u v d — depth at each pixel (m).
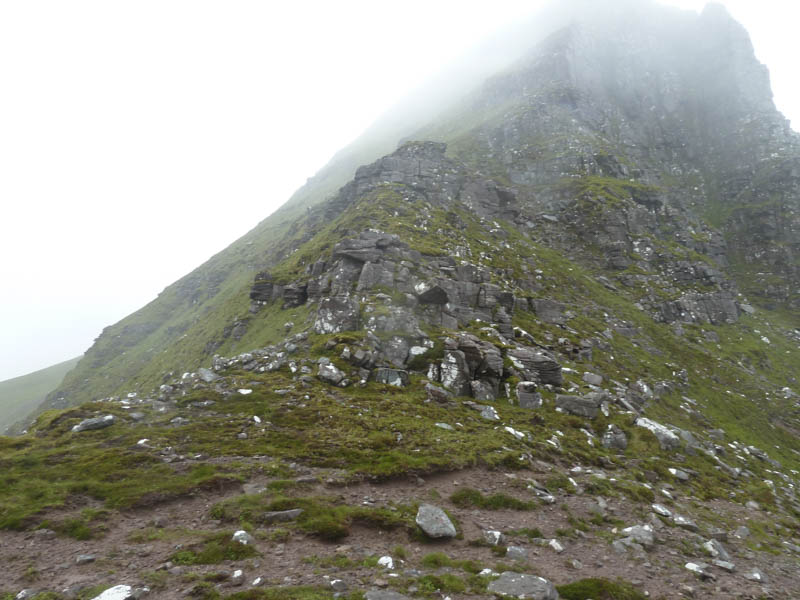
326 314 42.00
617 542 15.20
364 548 13.04
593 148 128.62
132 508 14.53
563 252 92.81
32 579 10.20
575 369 45.09
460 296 51.00
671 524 18.78
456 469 20.58
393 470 19.11
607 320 66.94
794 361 70.50
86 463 17.28
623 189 109.50
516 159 129.75
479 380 35.69
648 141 163.00
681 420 41.97
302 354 36.91
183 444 20.27
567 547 14.71
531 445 25.84
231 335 66.81
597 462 25.97
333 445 21.50
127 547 12.16
